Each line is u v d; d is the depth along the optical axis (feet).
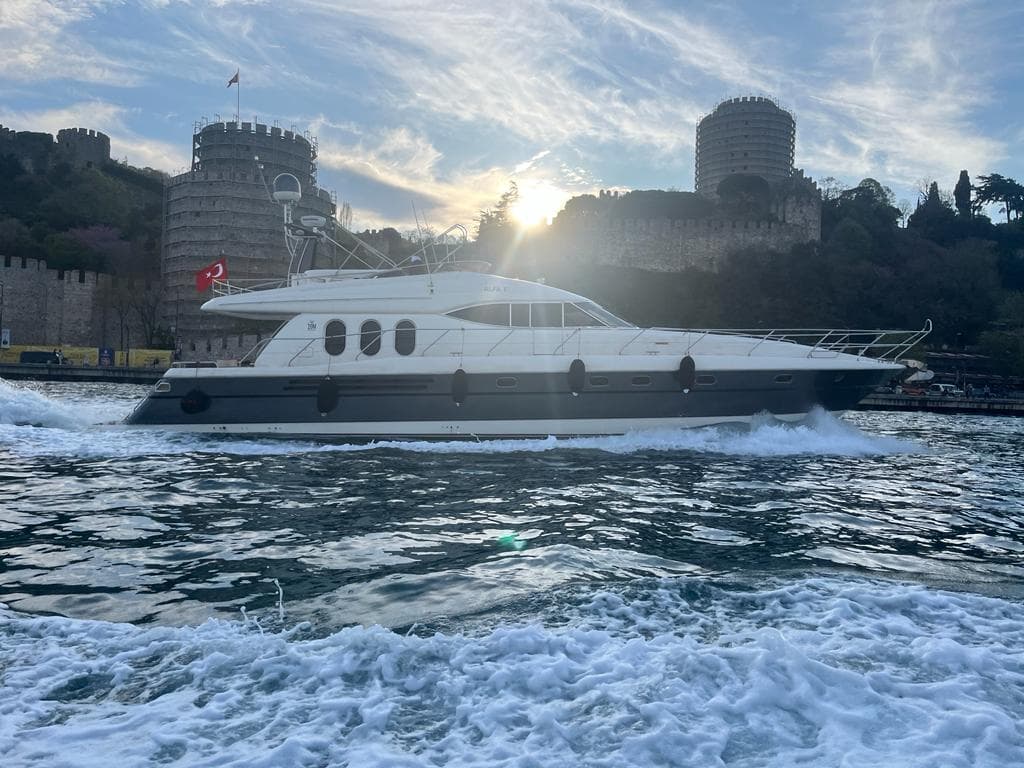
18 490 28.45
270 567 18.71
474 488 30.01
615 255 254.06
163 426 44.83
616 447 41.50
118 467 33.96
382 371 43.47
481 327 44.70
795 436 43.29
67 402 69.56
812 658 11.66
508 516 25.02
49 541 21.08
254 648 12.39
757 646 12.11
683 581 16.57
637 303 234.58
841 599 15.17
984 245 292.20
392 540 21.65
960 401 130.41
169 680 11.37
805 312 235.81
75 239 257.96
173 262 250.57
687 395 43.45
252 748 9.36
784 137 360.48
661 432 43.14
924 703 10.49
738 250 254.06
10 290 226.58
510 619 14.29
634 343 44.62
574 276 245.65
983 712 10.14
